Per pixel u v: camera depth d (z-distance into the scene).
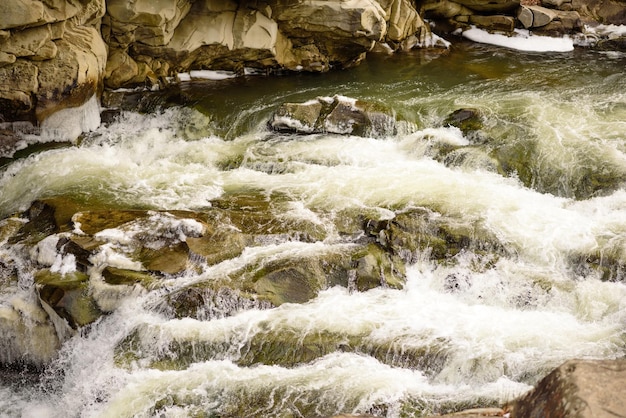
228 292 5.91
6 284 6.30
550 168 8.18
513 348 5.43
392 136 9.00
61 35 8.66
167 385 5.27
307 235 6.73
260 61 10.88
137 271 6.15
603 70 11.59
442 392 5.11
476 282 6.33
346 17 10.71
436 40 12.92
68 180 7.92
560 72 11.46
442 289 6.35
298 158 8.43
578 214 7.23
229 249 6.45
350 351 5.45
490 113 9.29
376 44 12.49
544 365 5.21
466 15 13.56
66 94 8.53
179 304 5.83
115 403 5.16
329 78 11.12
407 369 5.32
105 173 8.09
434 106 9.85
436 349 5.38
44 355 5.97
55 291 5.93
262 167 8.34
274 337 5.55
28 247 6.52
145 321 5.77
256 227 6.82
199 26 10.24
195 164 8.47
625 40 12.91
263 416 4.96
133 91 9.94
